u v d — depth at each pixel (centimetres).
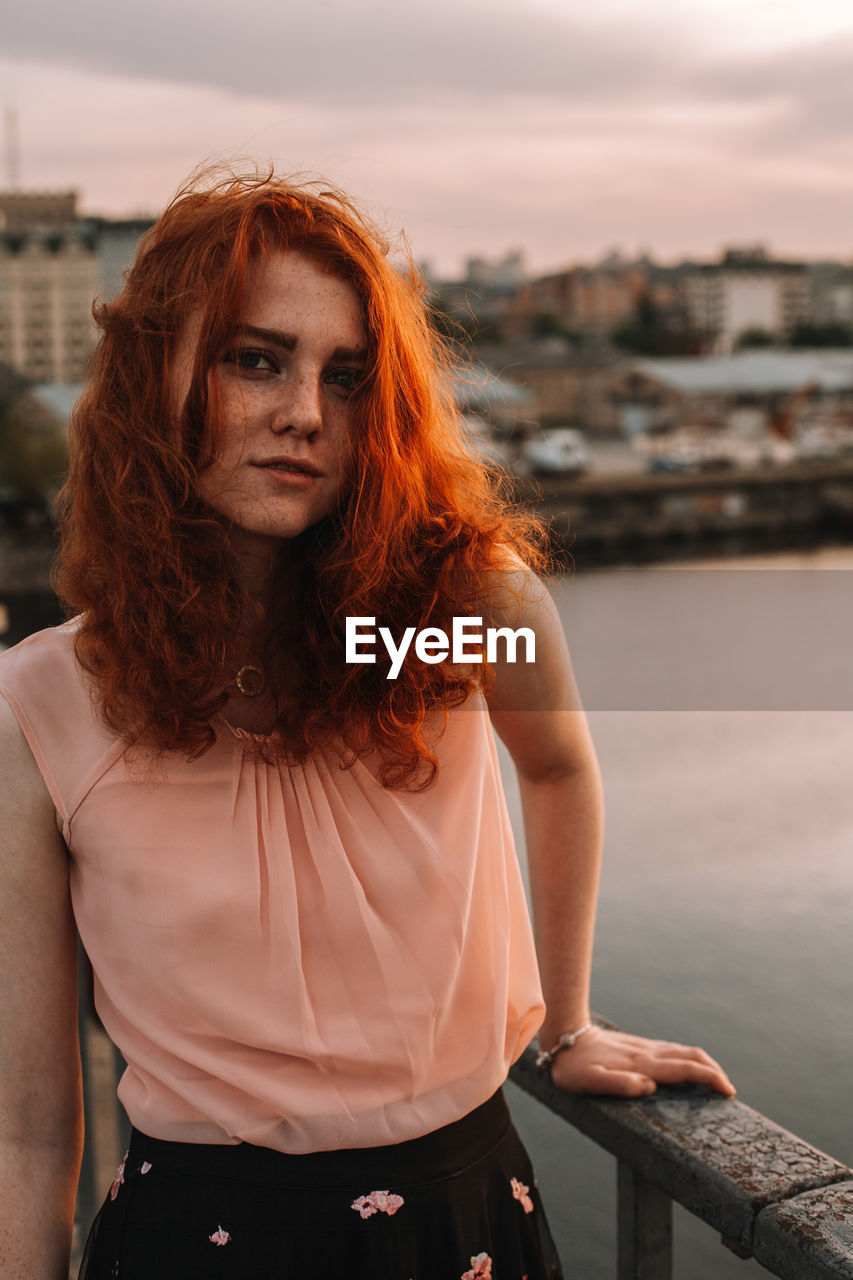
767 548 4300
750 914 753
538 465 4325
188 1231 89
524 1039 105
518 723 107
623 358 7300
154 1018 89
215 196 88
